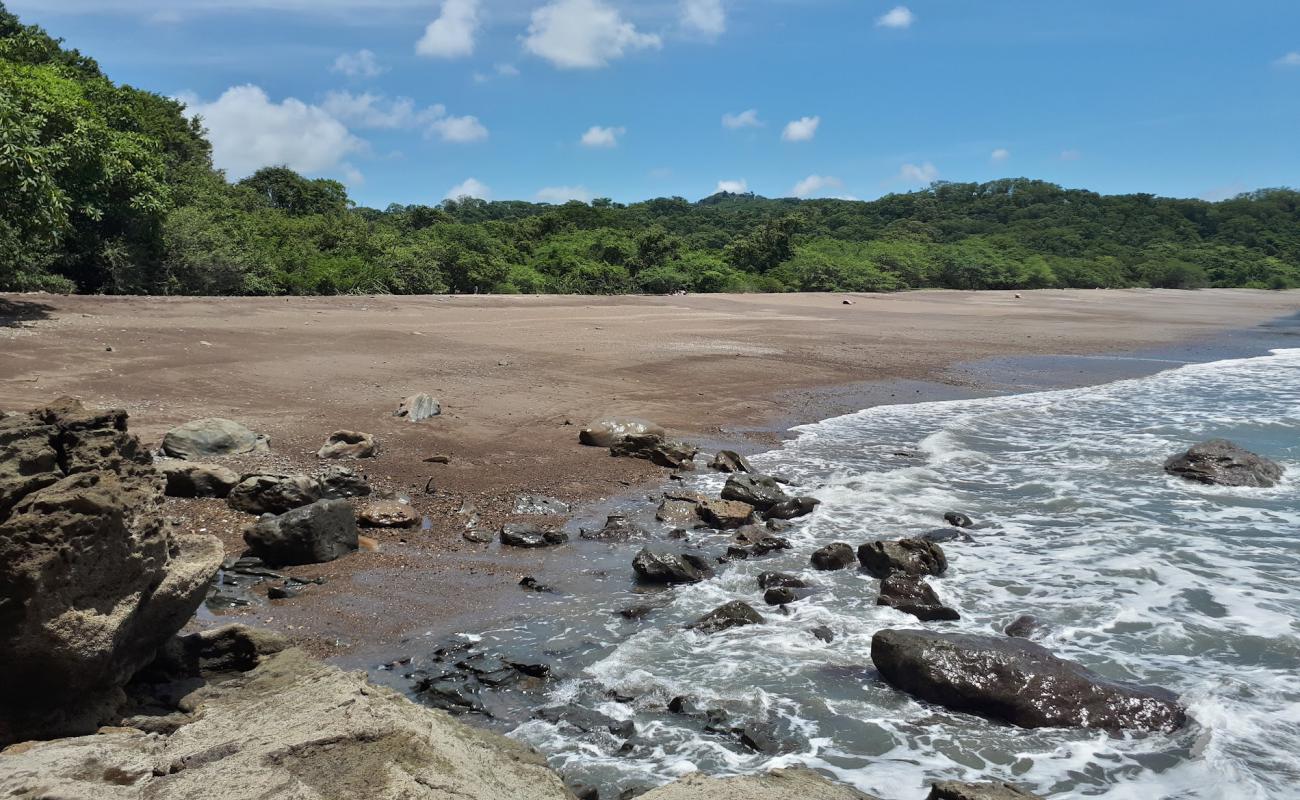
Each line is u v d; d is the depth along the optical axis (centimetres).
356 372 1905
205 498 1055
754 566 977
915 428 1780
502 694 664
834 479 1364
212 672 630
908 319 4347
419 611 810
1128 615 858
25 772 404
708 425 1736
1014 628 823
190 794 384
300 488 1017
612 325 3253
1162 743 627
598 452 1449
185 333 2142
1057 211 12325
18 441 555
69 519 496
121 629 527
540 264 6144
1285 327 4666
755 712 655
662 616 830
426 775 409
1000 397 2202
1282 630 820
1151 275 9700
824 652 762
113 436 600
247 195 5247
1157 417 1934
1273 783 570
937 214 12562
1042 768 595
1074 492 1308
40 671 489
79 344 1827
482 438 1470
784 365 2533
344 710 465
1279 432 1766
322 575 881
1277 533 1125
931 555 975
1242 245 11231
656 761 584
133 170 2795
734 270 6912
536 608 835
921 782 572
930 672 680
